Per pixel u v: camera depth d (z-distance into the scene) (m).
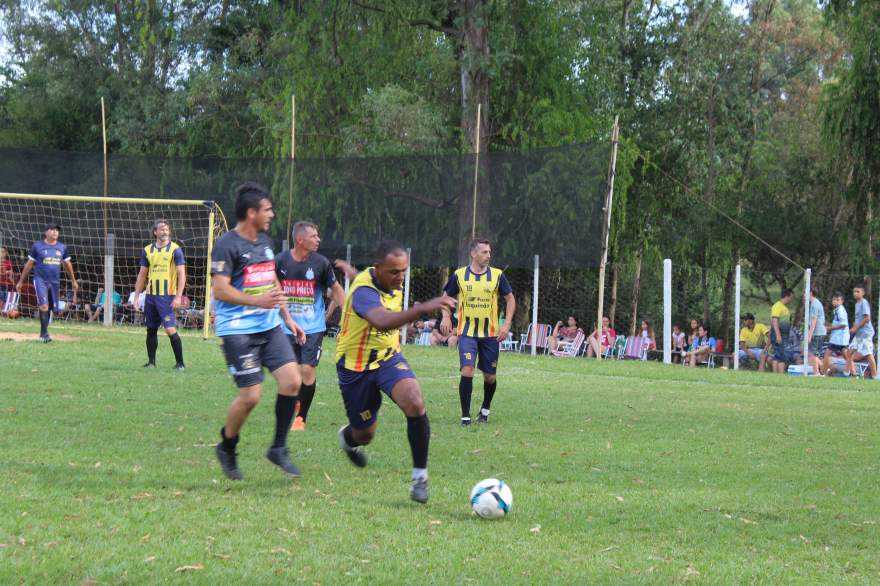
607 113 33.69
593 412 12.09
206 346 19.67
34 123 41.81
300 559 4.95
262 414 10.51
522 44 30.06
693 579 4.88
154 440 8.50
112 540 5.14
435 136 28.78
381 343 6.76
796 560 5.36
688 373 19.78
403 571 4.83
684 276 35.56
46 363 14.73
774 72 40.59
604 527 5.98
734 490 7.29
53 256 18.59
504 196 25.55
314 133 30.36
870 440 10.41
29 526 5.34
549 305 32.34
